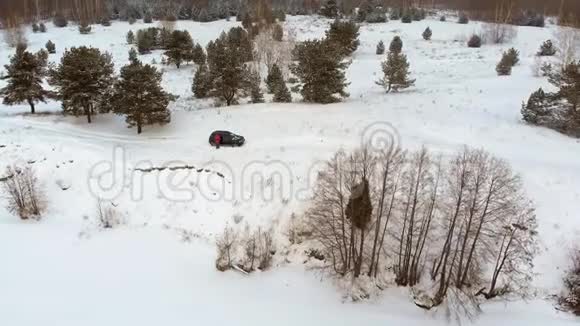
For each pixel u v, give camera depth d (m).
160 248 28.27
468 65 56.41
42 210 31.11
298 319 24.23
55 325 22.98
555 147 34.22
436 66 56.78
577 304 24.56
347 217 27.17
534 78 48.94
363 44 67.31
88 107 41.44
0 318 23.28
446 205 26.38
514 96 43.91
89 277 26.14
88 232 29.48
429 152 31.39
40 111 45.50
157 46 68.38
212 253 28.20
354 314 24.86
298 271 27.27
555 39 66.19
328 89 42.88
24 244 28.53
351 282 26.55
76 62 39.31
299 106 42.31
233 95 45.56
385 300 25.98
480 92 45.53
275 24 61.16
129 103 37.38
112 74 46.31
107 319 23.47
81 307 24.17
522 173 30.02
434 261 26.11
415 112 40.19
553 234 26.83
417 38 70.00
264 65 58.12
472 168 25.70
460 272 25.39
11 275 26.09
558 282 25.62
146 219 30.09
